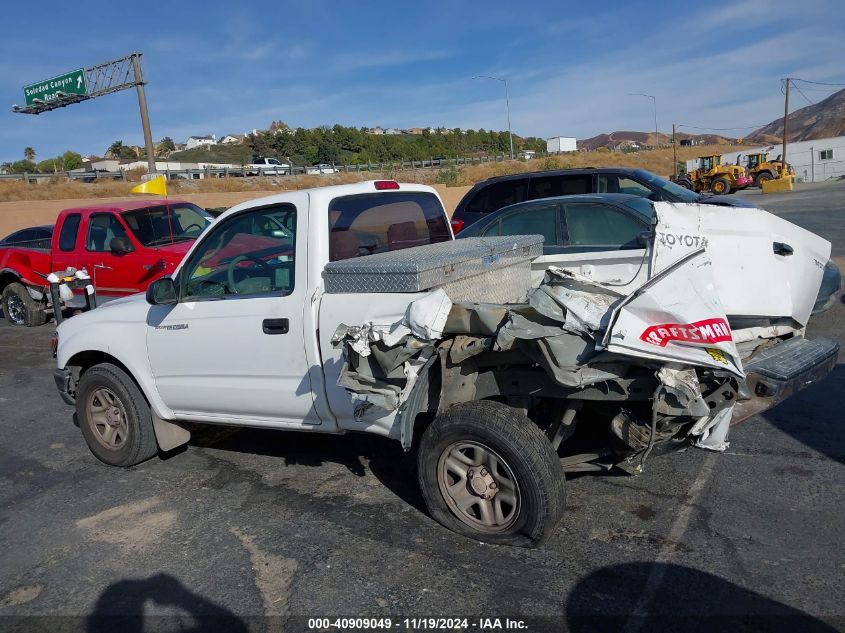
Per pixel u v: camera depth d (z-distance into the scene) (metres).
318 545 3.84
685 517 3.84
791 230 4.80
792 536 3.57
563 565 3.46
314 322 4.07
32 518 4.48
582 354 3.34
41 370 8.79
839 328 7.54
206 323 4.53
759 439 4.83
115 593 3.53
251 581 3.53
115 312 5.14
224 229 4.58
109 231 10.13
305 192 4.25
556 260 5.57
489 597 3.24
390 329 3.58
